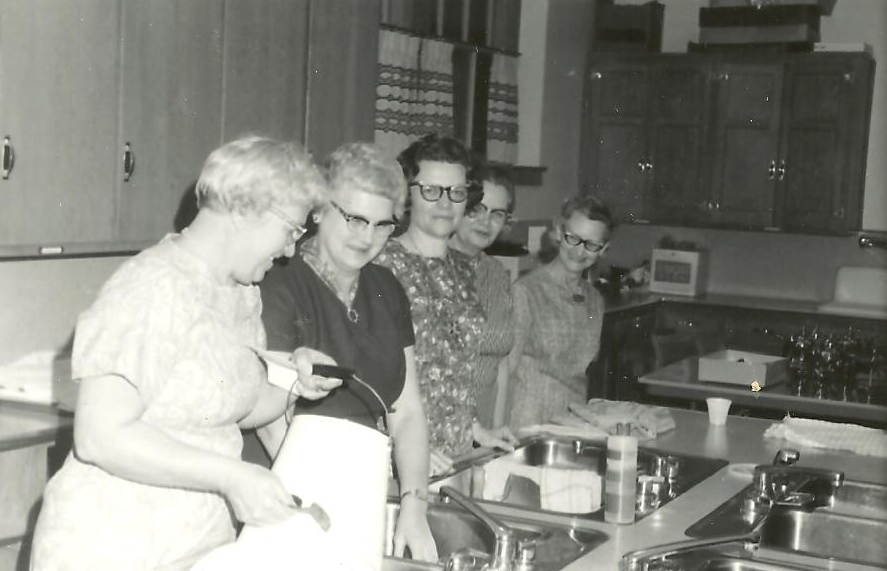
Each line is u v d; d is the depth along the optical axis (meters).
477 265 3.03
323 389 1.88
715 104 6.26
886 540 2.48
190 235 1.71
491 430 2.87
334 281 2.17
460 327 2.69
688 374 4.36
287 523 1.55
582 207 3.34
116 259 3.68
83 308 3.54
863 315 5.98
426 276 2.64
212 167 1.67
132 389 1.58
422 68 5.10
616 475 2.19
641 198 6.47
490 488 2.59
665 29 6.79
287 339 2.04
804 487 2.62
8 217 2.88
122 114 3.21
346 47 4.20
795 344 5.14
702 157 6.31
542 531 2.12
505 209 3.05
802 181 6.12
